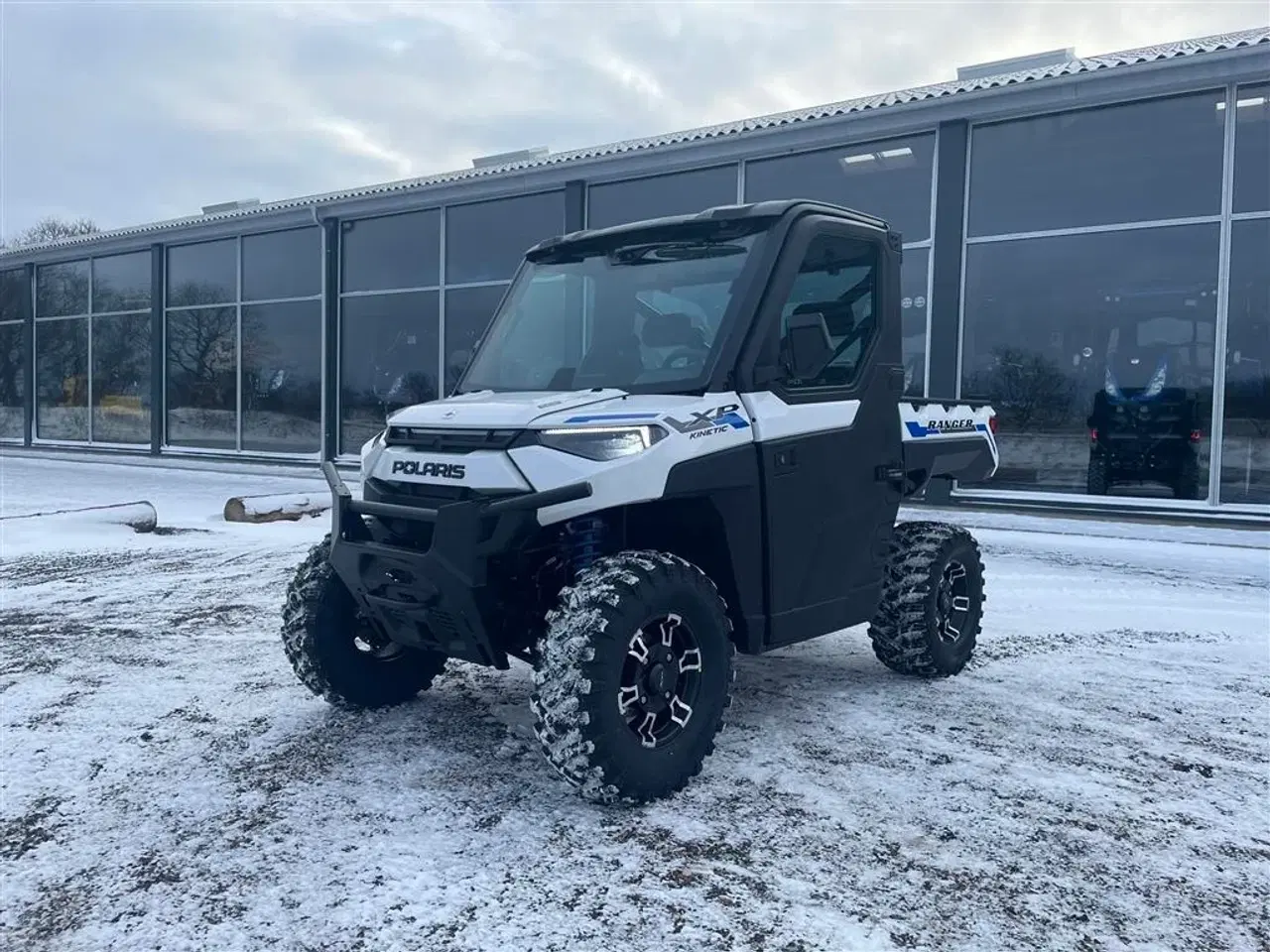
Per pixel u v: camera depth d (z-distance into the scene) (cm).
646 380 390
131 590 743
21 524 1006
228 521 1147
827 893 282
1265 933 264
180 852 308
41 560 877
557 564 367
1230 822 338
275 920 266
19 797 352
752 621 393
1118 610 693
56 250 2248
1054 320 1163
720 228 418
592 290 435
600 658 323
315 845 312
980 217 1198
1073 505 1125
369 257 1762
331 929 261
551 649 329
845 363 441
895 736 423
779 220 407
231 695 477
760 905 275
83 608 680
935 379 1216
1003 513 1165
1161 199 1097
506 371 436
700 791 357
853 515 443
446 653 373
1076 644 596
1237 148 1048
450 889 283
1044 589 769
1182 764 393
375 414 1775
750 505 382
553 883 287
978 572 537
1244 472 1062
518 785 362
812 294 421
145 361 2164
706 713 360
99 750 400
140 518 1058
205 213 2173
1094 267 1138
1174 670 536
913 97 1153
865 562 460
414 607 355
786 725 437
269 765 383
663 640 351
